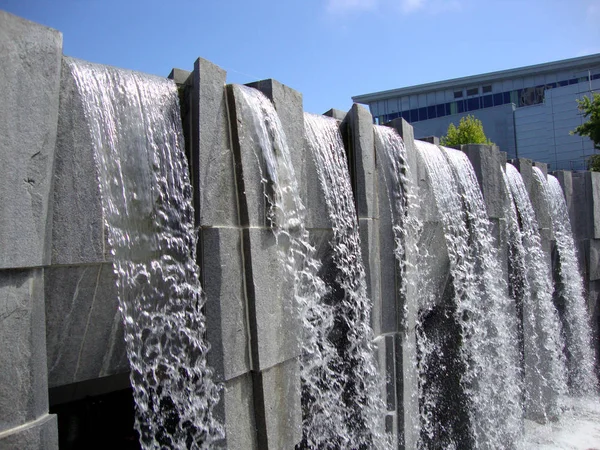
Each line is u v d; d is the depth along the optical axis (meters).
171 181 4.72
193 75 4.85
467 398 8.52
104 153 4.25
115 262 4.26
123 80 4.50
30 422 3.48
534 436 10.40
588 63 47.94
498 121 50.00
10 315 3.38
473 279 9.05
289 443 5.46
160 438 4.98
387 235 7.34
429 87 53.81
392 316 7.33
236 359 4.89
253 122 5.30
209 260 4.75
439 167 8.79
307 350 5.91
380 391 6.95
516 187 11.16
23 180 3.46
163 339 4.64
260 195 5.30
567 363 12.70
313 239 6.41
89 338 4.56
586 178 13.71
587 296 13.59
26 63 3.49
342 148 6.98
